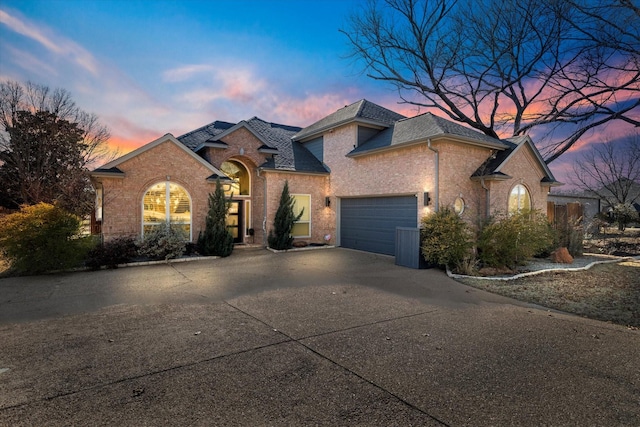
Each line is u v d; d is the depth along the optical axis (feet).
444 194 41.86
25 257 33.35
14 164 69.51
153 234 42.83
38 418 10.61
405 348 16.65
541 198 51.67
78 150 75.61
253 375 13.65
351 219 55.88
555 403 11.85
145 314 21.83
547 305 25.09
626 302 25.59
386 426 10.42
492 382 13.33
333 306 23.98
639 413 11.28
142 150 44.21
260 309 23.13
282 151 61.41
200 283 30.96
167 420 10.59
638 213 77.66
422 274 35.63
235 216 57.36
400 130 49.70
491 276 34.45
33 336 17.85
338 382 13.16
